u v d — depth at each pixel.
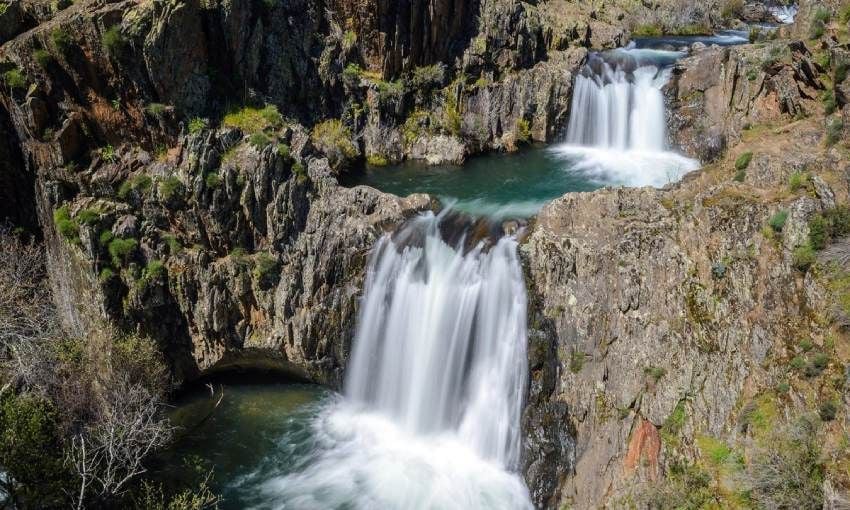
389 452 28.67
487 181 37.75
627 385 24.22
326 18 39.88
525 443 26.48
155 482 27.08
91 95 31.78
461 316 28.91
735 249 23.25
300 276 31.41
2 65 30.83
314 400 31.78
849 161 23.83
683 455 21.72
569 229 27.52
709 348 22.62
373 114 41.12
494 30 43.09
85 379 27.95
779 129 29.02
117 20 30.95
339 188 32.12
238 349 32.03
